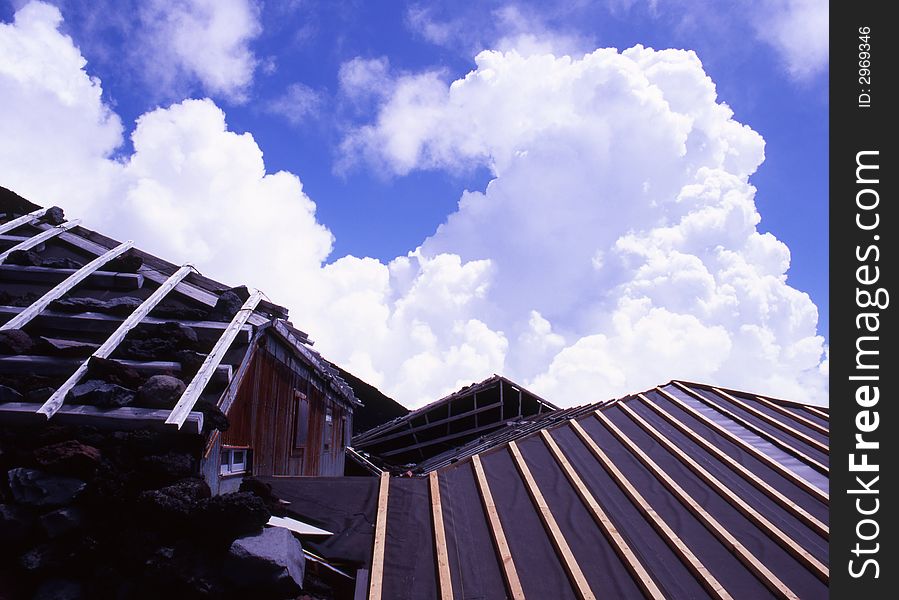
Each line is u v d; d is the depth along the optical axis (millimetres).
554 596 5379
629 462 8539
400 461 28344
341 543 6133
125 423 5836
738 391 12016
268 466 9320
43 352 6801
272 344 9414
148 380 6176
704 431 9773
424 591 5465
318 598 5230
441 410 27438
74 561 5184
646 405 11047
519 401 26203
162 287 8438
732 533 6570
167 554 5117
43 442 5605
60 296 7848
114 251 9352
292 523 6355
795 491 7590
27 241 9102
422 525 6613
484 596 5387
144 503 5301
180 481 5629
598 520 6691
